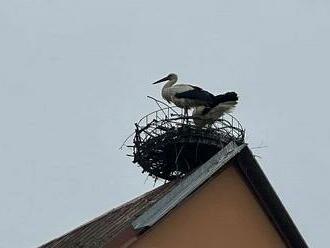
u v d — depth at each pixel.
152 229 27.38
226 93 32.88
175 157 32.84
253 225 29.41
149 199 30.66
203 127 32.41
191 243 27.97
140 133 32.78
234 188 29.52
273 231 29.77
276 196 29.50
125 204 31.98
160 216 27.28
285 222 29.62
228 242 28.69
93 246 27.62
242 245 28.91
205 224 28.50
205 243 28.22
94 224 31.55
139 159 32.97
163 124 32.44
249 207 29.56
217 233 28.61
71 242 30.14
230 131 32.34
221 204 29.06
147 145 32.56
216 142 32.09
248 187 29.78
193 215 28.39
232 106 32.81
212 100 32.81
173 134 32.22
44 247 32.44
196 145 32.19
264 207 29.77
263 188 29.58
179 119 32.44
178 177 32.69
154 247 27.27
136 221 27.02
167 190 30.39
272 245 29.55
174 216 28.00
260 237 29.39
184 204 28.34
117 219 30.03
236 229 29.02
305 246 29.72
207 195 28.94
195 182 28.56
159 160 33.12
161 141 32.34
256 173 29.50
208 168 29.11
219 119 32.62
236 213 29.22
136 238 26.84
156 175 33.66
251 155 29.44
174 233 27.78
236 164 29.67
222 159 29.33
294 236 29.69
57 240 32.41
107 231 28.69
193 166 32.91
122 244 26.70
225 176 29.50
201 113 32.75
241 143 31.11
